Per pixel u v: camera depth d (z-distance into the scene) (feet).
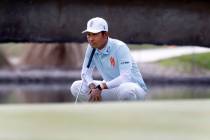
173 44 78.74
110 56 52.85
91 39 52.54
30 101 150.51
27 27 77.00
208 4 75.41
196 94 155.02
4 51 204.64
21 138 12.59
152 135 12.79
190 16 76.54
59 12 76.33
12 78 168.55
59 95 161.48
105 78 54.75
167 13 76.38
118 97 52.47
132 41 78.38
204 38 77.71
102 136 12.68
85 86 54.95
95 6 75.97
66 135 12.75
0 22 76.54
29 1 75.41
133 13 76.38
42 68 184.55
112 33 77.46
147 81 170.91
